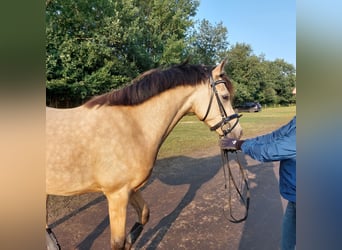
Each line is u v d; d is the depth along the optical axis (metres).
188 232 2.54
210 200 3.34
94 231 2.56
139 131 1.77
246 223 2.74
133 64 13.09
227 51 29.91
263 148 1.35
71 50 10.68
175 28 17.12
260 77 29.88
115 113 1.73
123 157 1.67
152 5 16.44
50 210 2.98
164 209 3.05
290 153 1.28
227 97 1.94
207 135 8.41
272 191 3.70
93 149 1.65
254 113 19.80
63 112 1.75
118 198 1.72
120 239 1.71
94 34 11.28
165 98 1.83
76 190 1.71
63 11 11.05
